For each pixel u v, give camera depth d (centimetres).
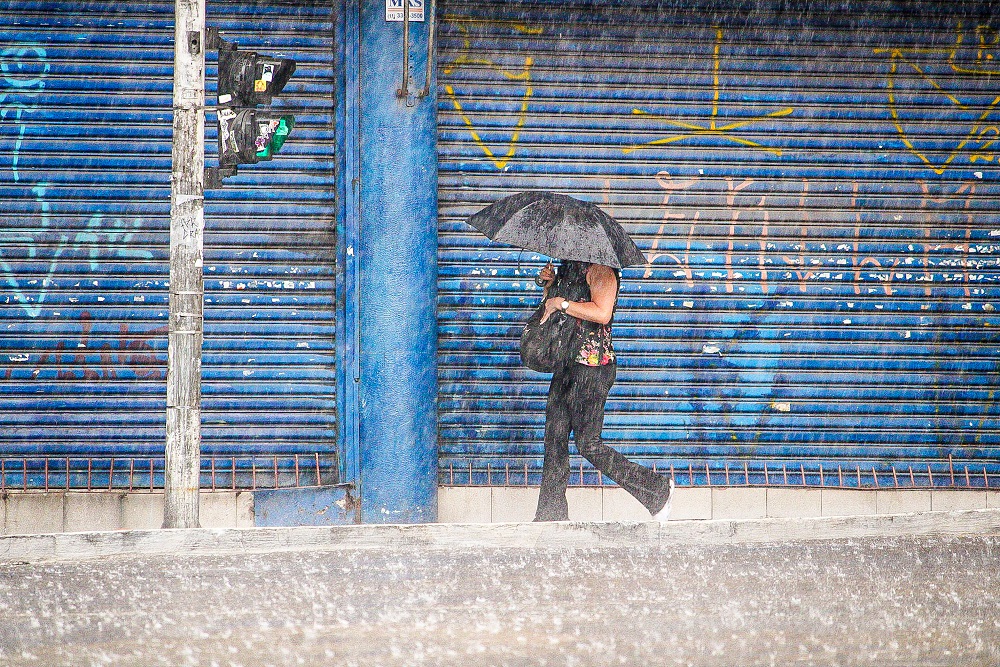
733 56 3534
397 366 3434
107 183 3422
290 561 2762
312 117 3425
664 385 3550
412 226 3425
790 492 3566
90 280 3419
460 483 3509
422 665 1870
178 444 2895
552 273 3188
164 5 3416
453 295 3494
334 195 3447
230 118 2866
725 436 3562
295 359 3447
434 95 3431
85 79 3409
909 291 3594
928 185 3591
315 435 3450
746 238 3559
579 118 3506
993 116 3594
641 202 3528
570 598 2344
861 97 3566
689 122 3534
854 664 1902
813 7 3531
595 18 3491
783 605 2294
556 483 3089
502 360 3503
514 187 3500
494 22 3475
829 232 3572
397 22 3409
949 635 2080
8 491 3384
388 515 3444
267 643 1998
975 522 3306
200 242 2895
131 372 3425
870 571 2648
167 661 1886
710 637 2045
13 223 3409
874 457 3597
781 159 3553
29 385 3403
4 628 2103
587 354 3028
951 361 3606
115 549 2866
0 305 3403
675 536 3048
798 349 3575
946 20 3566
